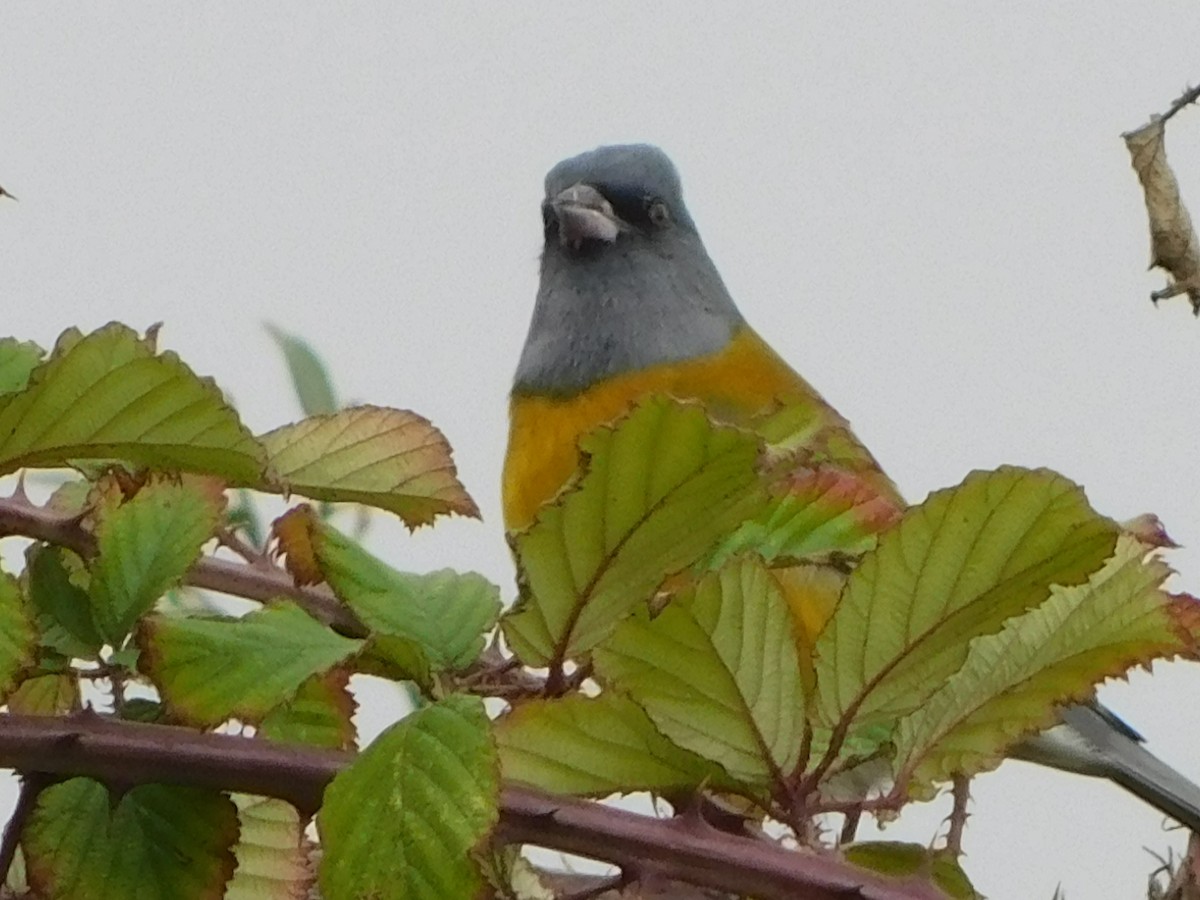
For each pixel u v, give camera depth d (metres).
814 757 3.14
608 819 2.88
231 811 3.33
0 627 2.99
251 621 3.16
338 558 3.27
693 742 3.06
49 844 3.29
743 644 3.03
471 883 2.65
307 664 3.08
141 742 2.96
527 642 3.15
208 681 3.03
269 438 3.65
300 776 2.95
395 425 3.67
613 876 2.97
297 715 3.55
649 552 3.10
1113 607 3.31
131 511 3.35
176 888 3.30
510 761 3.06
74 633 3.27
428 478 3.67
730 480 3.02
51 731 2.95
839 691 3.11
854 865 2.98
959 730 3.24
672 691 3.05
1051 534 3.03
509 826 2.86
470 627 3.27
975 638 3.19
